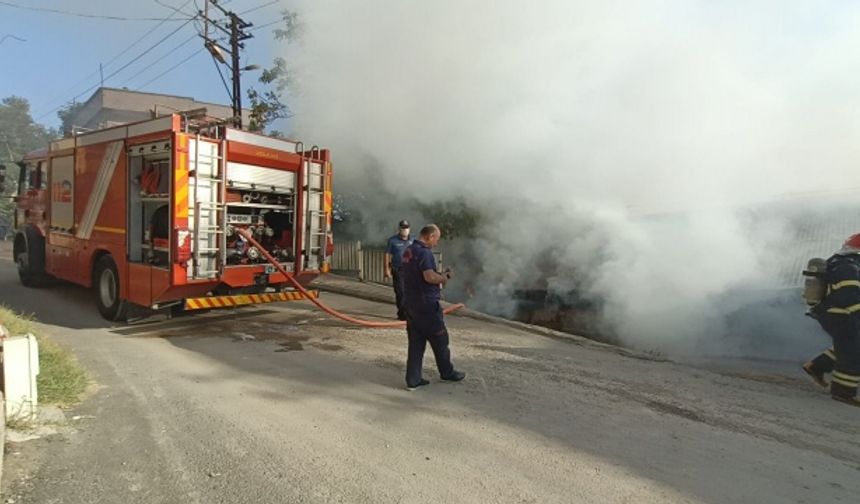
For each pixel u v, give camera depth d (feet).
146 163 24.20
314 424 13.78
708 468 12.05
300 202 27.73
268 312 30.17
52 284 36.50
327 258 29.40
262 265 25.58
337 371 18.70
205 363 19.29
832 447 13.58
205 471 11.03
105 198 26.20
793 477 11.79
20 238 36.19
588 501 10.40
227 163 23.94
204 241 22.94
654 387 18.21
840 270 17.75
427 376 18.45
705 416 15.49
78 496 9.87
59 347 18.79
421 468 11.52
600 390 17.52
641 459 12.38
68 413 13.82
